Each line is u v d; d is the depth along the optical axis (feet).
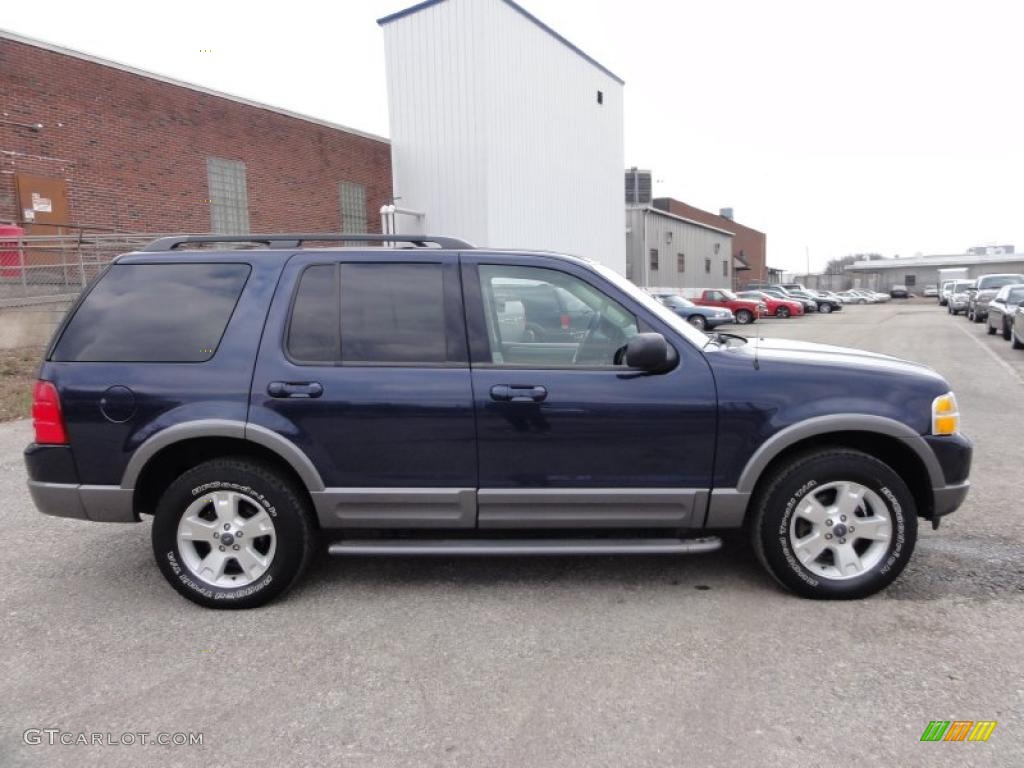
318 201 74.28
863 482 11.82
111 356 12.20
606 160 85.15
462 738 8.68
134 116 57.62
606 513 12.10
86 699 9.62
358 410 11.87
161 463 12.57
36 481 12.24
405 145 65.16
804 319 110.01
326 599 12.59
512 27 65.00
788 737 8.59
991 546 14.35
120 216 56.80
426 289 12.41
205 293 12.50
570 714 9.12
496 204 63.67
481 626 11.50
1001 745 8.39
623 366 12.10
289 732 8.86
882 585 12.04
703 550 12.08
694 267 158.51
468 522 12.14
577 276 12.46
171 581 12.26
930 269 289.12
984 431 25.18
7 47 49.44
